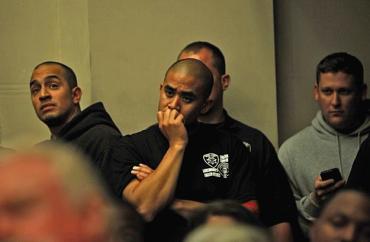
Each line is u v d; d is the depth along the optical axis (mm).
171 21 8523
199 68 6211
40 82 7672
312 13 8859
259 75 8562
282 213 6895
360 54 8883
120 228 2273
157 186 5762
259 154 6969
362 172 6406
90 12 8445
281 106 8812
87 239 1768
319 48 8859
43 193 1761
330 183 6582
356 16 8867
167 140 6141
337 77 7488
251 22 8555
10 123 8750
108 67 8461
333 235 3096
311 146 7707
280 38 8836
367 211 3080
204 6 8547
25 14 8781
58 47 8664
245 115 8555
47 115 7637
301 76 8836
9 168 1773
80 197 1791
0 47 8812
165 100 6164
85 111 7051
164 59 8516
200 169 6031
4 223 1739
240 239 2301
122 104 8461
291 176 7730
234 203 2938
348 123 7547
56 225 1751
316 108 8836
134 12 8492
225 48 8555
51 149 1877
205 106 6676
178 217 5352
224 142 6191
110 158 6273
